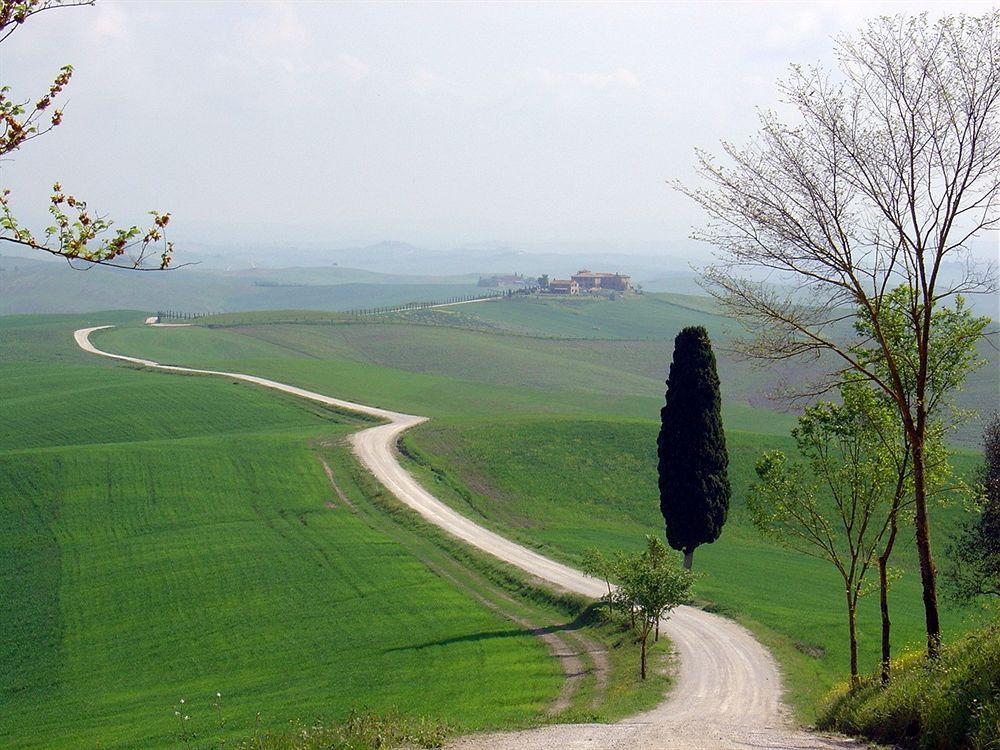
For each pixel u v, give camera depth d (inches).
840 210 700.7
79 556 2353.6
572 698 1306.6
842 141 685.3
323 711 1327.5
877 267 727.1
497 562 2273.6
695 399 2070.6
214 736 1248.2
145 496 2792.8
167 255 457.1
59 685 1675.7
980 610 1649.9
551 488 3117.6
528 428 3656.5
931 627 781.9
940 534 2378.2
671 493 2086.6
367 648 1739.7
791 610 1892.2
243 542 2455.7
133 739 1295.5
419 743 754.2
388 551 2396.7
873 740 682.8
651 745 717.3
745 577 2242.9
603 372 7327.8
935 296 726.5
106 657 1797.5
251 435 3597.4
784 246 716.7
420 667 1571.1
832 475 1091.3
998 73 645.3
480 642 1704.0
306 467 3174.2
